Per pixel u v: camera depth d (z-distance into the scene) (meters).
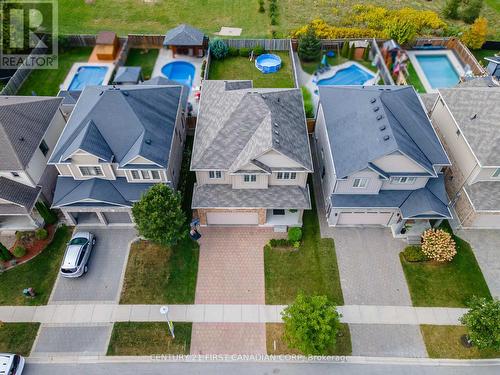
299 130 38.41
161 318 32.81
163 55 58.06
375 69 56.28
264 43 57.12
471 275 35.75
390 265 36.38
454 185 39.78
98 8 66.19
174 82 47.97
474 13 63.50
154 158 35.09
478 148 36.06
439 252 34.56
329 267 36.09
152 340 31.59
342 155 36.41
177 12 66.00
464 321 30.28
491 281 35.47
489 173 36.34
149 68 55.88
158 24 63.31
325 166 40.53
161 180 37.12
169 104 40.66
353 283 35.16
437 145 37.28
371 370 30.41
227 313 33.25
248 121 36.66
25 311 33.06
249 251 37.19
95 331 32.06
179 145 42.62
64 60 56.72
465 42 58.16
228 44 57.06
